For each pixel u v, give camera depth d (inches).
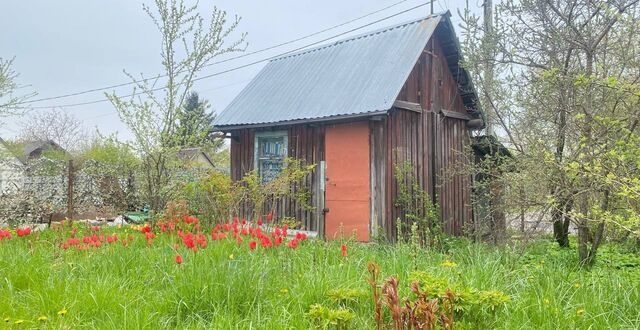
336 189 373.1
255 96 452.8
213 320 144.7
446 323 108.3
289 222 362.6
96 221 498.0
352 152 366.0
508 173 305.6
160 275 191.3
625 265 270.2
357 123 364.5
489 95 347.9
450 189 426.9
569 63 280.2
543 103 284.5
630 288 173.6
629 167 202.1
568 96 264.5
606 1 245.6
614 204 237.5
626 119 228.8
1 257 214.4
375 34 435.8
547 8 282.0
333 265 193.6
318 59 454.9
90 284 170.9
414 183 374.3
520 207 289.3
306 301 159.5
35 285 179.5
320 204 381.1
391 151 360.5
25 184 494.9
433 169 406.3
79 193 509.4
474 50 334.0
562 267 215.8
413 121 389.1
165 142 339.9
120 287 172.1
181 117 354.9
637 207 208.2
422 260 209.3
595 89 241.6
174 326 149.5
